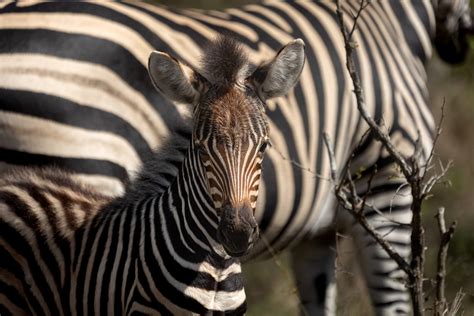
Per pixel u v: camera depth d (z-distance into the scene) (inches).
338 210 445.1
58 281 335.0
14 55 360.2
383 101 438.6
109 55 366.9
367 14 453.1
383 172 438.9
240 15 420.2
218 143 309.1
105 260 329.1
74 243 334.6
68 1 375.6
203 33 393.4
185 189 323.9
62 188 343.3
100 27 369.7
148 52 374.6
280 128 400.8
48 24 365.7
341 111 422.9
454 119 688.4
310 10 436.1
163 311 319.3
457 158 671.8
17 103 357.4
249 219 302.8
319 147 415.8
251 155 309.6
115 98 365.4
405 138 444.5
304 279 480.4
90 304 330.3
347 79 426.3
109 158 361.4
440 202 626.5
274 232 414.0
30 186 340.8
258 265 600.4
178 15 397.4
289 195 407.2
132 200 339.0
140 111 368.2
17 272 337.4
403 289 451.5
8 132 359.3
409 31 469.7
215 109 312.7
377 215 442.0
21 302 339.3
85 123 360.2
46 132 358.0
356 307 492.1
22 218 336.5
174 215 324.5
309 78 414.6
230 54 321.4
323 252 474.3
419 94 461.1
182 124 370.9
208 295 320.5
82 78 361.7
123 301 325.1
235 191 305.4
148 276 319.9
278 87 326.6
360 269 455.5
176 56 380.8
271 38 412.8
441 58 534.3
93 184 358.6
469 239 585.3
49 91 357.7
